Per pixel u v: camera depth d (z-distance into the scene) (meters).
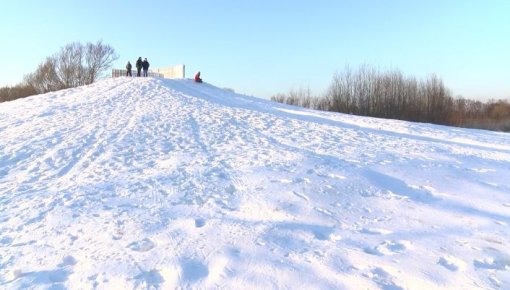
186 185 9.36
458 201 7.87
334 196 8.18
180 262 5.35
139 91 25.86
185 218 7.23
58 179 10.86
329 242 5.89
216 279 4.87
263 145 14.00
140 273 5.13
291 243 5.91
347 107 50.72
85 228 6.92
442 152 12.95
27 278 5.18
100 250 5.96
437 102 48.72
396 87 49.44
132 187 9.44
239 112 21.39
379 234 6.22
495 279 4.55
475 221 6.64
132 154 13.19
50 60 64.94
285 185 8.90
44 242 6.42
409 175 9.75
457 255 5.20
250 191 8.68
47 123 17.86
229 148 13.63
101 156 13.01
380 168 10.38
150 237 6.37
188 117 19.36
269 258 5.36
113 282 4.95
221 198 8.38
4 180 10.86
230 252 5.59
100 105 21.91
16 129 16.84
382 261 5.09
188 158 12.21
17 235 6.79
